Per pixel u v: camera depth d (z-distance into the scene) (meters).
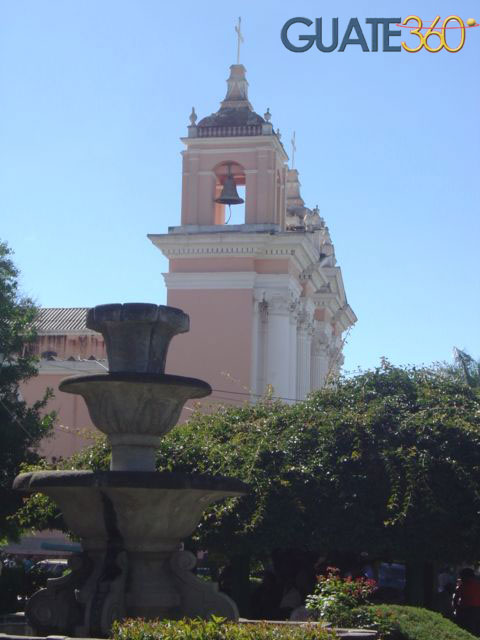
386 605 13.19
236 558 18.69
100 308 11.73
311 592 17.67
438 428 18.22
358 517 17.64
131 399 11.34
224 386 37.53
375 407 18.81
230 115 39.06
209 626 8.95
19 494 24.66
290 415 19.62
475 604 17.06
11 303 26.22
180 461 18.58
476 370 35.12
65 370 40.09
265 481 17.78
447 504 17.55
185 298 38.38
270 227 37.88
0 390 25.66
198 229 38.38
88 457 19.50
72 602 11.45
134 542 11.36
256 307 38.16
